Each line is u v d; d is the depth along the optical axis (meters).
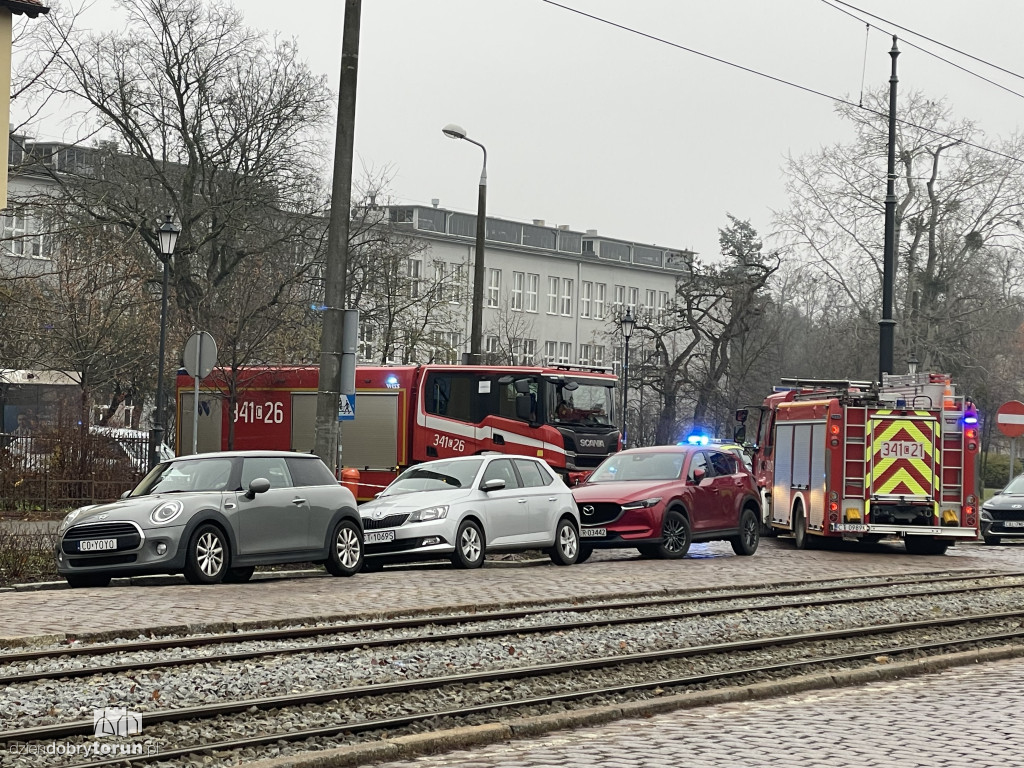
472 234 93.88
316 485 20.52
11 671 11.83
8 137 28.83
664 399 64.00
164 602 16.72
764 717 10.52
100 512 18.55
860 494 28.97
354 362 22.58
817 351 73.38
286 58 48.53
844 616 17.92
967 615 18.72
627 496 25.39
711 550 29.75
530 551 26.91
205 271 49.03
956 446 29.11
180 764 8.65
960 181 55.97
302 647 13.37
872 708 10.95
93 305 38.47
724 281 61.94
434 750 9.17
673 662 13.75
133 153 47.22
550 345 98.38
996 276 59.53
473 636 14.72
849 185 56.69
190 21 47.25
